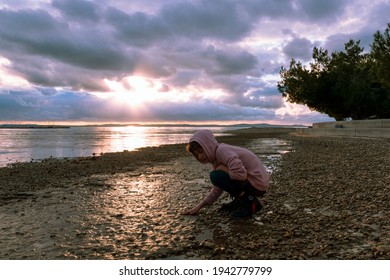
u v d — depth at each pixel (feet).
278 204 15.46
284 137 103.86
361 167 26.03
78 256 9.75
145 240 10.98
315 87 105.19
